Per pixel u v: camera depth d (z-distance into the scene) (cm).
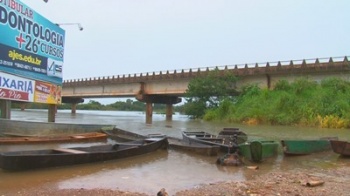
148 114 6188
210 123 4466
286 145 1864
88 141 2380
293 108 4056
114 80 6575
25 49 2181
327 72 4253
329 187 1154
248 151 1711
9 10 2036
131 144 1891
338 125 3572
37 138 2127
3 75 2012
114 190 1118
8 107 2198
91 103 16388
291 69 4441
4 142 1959
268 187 1140
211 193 1073
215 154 1861
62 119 5497
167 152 2002
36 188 1134
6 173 1320
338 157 1877
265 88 4659
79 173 1378
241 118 4422
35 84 2283
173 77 5644
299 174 1395
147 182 1267
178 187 1201
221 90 5016
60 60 2550
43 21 2344
